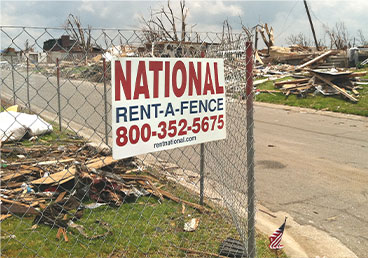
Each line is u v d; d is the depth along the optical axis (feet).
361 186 22.20
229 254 12.60
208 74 10.00
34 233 13.02
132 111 8.49
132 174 19.51
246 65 10.71
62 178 15.94
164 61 8.97
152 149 8.98
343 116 49.24
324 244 15.06
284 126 43.14
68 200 15.47
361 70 77.25
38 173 19.08
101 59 8.57
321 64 85.87
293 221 17.17
